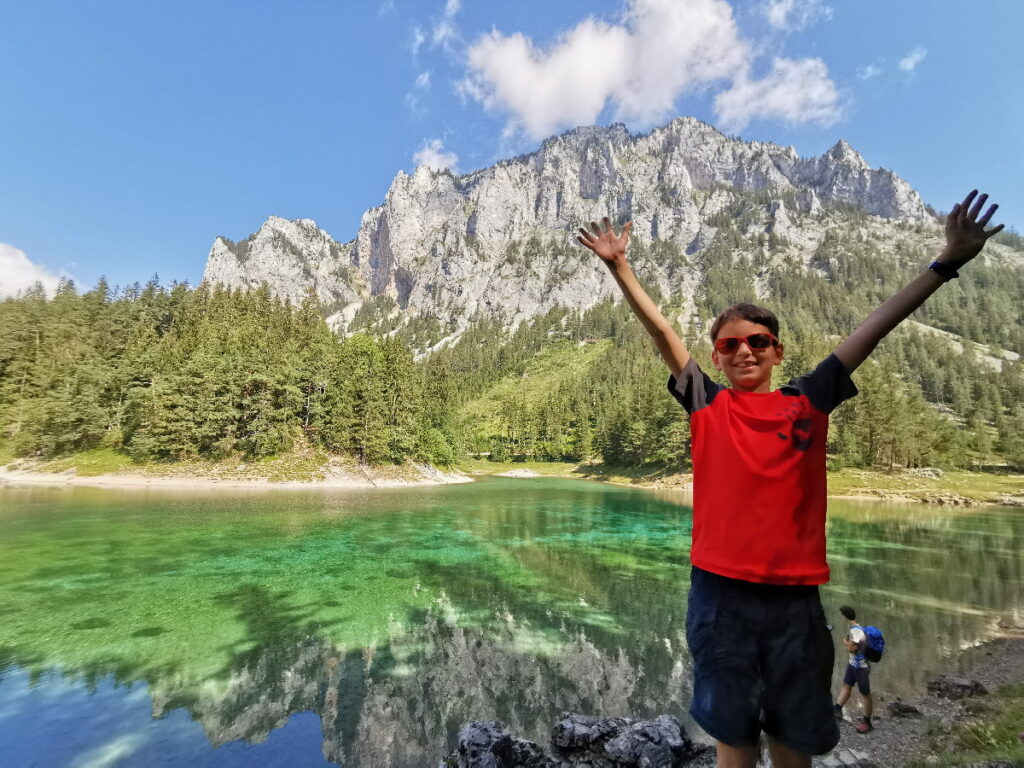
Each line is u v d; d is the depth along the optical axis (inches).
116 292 3843.5
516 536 1007.6
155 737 290.8
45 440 2301.9
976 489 2311.8
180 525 1024.9
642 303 102.9
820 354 4237.2
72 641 430.3
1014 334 6530.5
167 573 655.8
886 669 428.8
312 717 318.7
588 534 1053.8
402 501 1628.9
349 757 275.0
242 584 611.8
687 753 277.3
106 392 2519.7
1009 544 1029.2
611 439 3624.5
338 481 2217.0
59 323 3307.1
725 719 80.4
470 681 376.2
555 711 336.2
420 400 3026.6
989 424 4160.9
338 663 400.2
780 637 80.0
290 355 2620.6
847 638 337.7
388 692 354.6
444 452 3068.4
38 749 277.1
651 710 341.7
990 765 232.5
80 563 699.4
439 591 603.8
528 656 425.4
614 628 495.5
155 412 2251.5
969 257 79.0
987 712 335.6
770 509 82.1
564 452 4598.9
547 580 669.9
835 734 77.7
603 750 278.1
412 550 838.5
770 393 92.7
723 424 90.7
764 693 80.3
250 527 1018.1
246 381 2304.4
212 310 3526.1
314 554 786.2
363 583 628.4
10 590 573.9
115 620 480.7
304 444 2393.0
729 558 83.0
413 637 458.6
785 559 80.6
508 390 7180.1
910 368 5433.1
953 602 619.5
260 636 449.7
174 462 2196.1
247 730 301.0
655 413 3161.9
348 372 2598.4
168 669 381.7
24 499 1424.7
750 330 97.1
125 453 2294.5
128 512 1188.5
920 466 2800.2
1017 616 569.0
